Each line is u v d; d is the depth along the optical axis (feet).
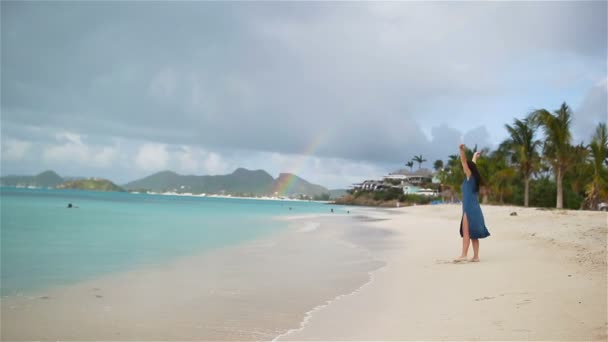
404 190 497.46
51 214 106.42
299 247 49.78
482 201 235.81
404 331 16.84
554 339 14.25
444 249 44.32
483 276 26.68
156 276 30.91
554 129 129.90
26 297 24.45
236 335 17.79
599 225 54.75
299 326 18.83
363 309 21.21
